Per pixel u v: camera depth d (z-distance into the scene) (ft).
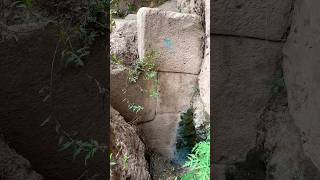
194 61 14.10
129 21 15.37
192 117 13.76
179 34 13.87
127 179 10.91
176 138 13.83
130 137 12.01
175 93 13.98
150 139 13.74
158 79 13.78
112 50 14.38
